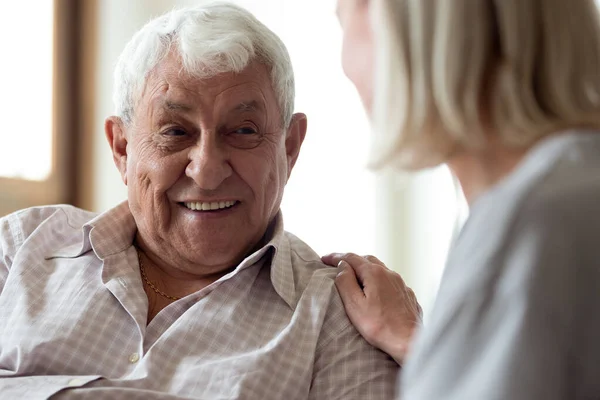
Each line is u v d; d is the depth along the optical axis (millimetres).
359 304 1748
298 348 1680
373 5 1039
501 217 856
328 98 4137
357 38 1158
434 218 3877
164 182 1788
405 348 1628
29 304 1785
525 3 936
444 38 937
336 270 1874
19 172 4168
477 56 935
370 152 1015
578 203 839
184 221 1809
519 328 801
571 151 891
